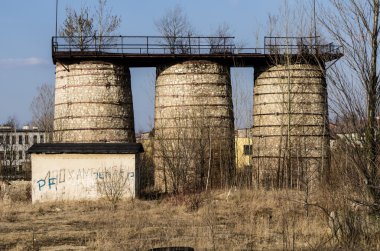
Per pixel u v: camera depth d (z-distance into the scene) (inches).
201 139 1403.8
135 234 674.8
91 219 846.5
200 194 1112.2
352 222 536.7
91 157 1128.2
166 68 1451.8
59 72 1435.8
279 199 954.1
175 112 1428.4
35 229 754.2
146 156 1598.2
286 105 1413.6
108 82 1409.9
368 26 501.0
